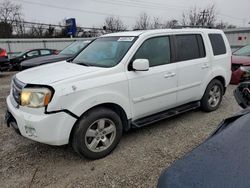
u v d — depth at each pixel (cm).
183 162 161
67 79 325
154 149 378
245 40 2061
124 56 380
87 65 398
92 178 309
